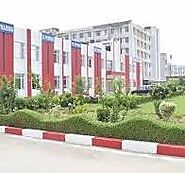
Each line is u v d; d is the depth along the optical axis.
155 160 6.46
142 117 7.97
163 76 87.62
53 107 15.07
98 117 9.75
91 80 39.25
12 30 26.56
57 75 32.34
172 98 31.70
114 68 47.47
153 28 79.00
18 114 10.20
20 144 8.20
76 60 35.69
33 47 28.98
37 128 9.69
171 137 7.34
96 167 5.90
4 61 25.62
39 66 29.52
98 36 69.25
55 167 5.89
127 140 7.73
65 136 8.60
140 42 71.75
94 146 7.98
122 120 8.67
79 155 6.93
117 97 9.96
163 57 87.94
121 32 67.31
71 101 17.47
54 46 31.92
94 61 40.22
